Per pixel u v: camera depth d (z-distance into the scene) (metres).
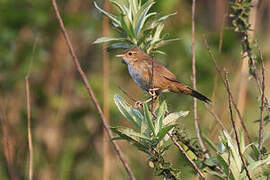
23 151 12.63
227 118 8.05
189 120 10.48
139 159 12.21
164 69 8.54
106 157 10.23
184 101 11.19
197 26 12.51
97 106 4.64
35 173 12.70
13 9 12.27
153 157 5.95
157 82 8.48
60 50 13.07
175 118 6.02
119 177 12.08
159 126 5.86
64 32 4.77
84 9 13.12
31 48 12.50
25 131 12.84
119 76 12.88
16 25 12.46
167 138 6.22
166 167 5.92
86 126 13.61
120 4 7.06
